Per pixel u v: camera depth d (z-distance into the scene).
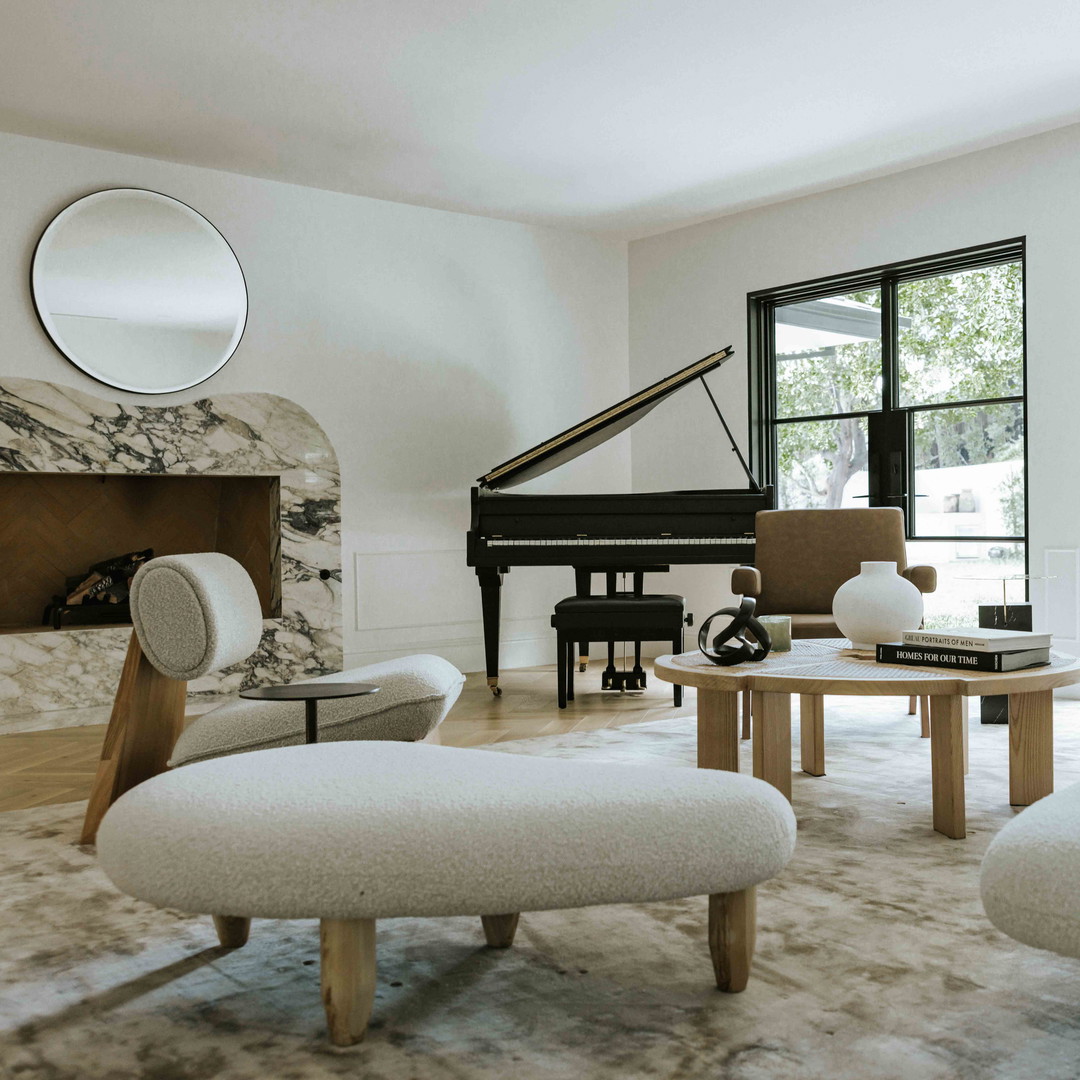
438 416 6.16
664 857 1.54
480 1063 1.54
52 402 4.91
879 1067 1.50
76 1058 1.59
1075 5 3.82
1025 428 5.16
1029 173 5.11
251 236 5.52
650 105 4.66
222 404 5.38
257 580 5.70
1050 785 2.92
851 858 2.51
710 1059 1.53
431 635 6.13
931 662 2.77
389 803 1.55
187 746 2.52
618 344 6.93
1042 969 1.84
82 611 5.06
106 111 4.61
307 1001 1.78
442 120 4.78
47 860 2.63
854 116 4.83
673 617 4.86
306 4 3.71
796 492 6.22
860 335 5.89
